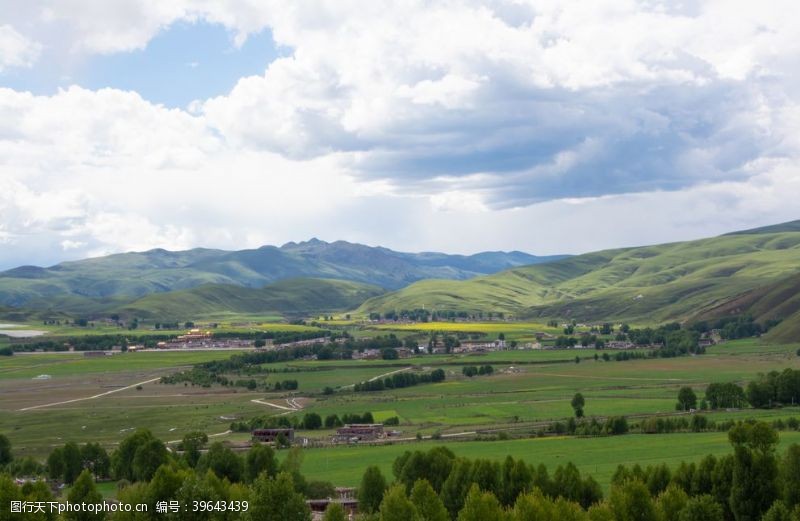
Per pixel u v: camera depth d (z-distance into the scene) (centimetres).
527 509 9712
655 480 11394
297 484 13375
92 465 16538
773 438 11219
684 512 9762
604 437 18288
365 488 12138
